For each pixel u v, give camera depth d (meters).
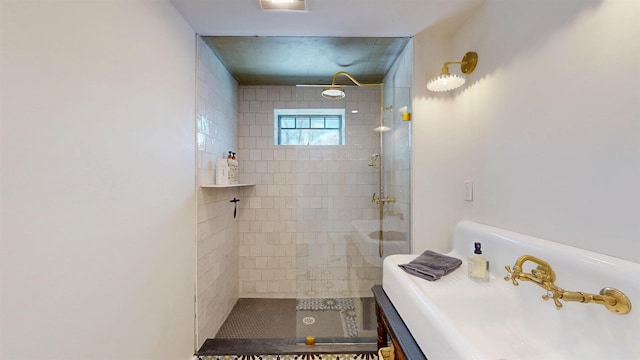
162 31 1.34
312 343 1.74
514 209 1.17
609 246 0.78
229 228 2.43
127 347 1.07
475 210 1.47
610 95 0.78
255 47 1.98
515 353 0.86
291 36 1.81
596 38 0.82
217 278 2.12
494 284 1.14
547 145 0.99
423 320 0.84
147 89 1.21
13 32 0.67
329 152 2.30
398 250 2.03
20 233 0.68
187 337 1.60
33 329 0.71
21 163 0.68
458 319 1.01
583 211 0.85
